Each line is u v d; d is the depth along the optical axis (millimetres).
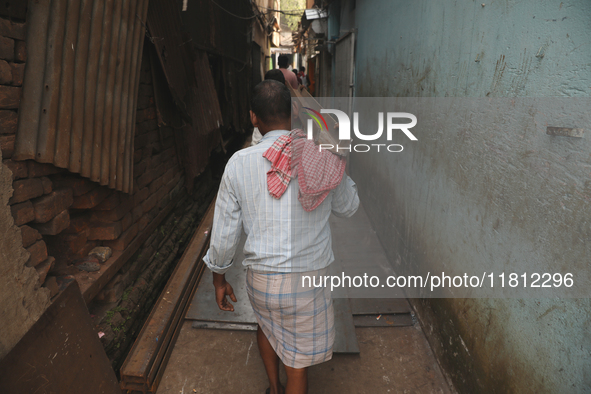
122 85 2598
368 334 2711
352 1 6258
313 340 1724
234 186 1613
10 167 1734
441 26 2297
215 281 1908
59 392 1450
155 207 3590
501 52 1614
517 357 1523
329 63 10430
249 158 1604
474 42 1858
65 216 2119
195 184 5367
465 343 2014
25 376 1297
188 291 3025
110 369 1860
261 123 1764
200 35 5211
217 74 6762
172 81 3535
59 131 1979
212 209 4781
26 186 1817
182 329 2748
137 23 2738
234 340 2656
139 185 3160
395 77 3443
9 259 1570
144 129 3270
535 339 1406
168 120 3750
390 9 3621
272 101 1705
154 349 2297
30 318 1659
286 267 1623
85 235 2574
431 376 2344
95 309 2572
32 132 1824
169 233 4008
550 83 1301
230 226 1658
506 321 1601
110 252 2637
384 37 3879
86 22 2131
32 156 1822
